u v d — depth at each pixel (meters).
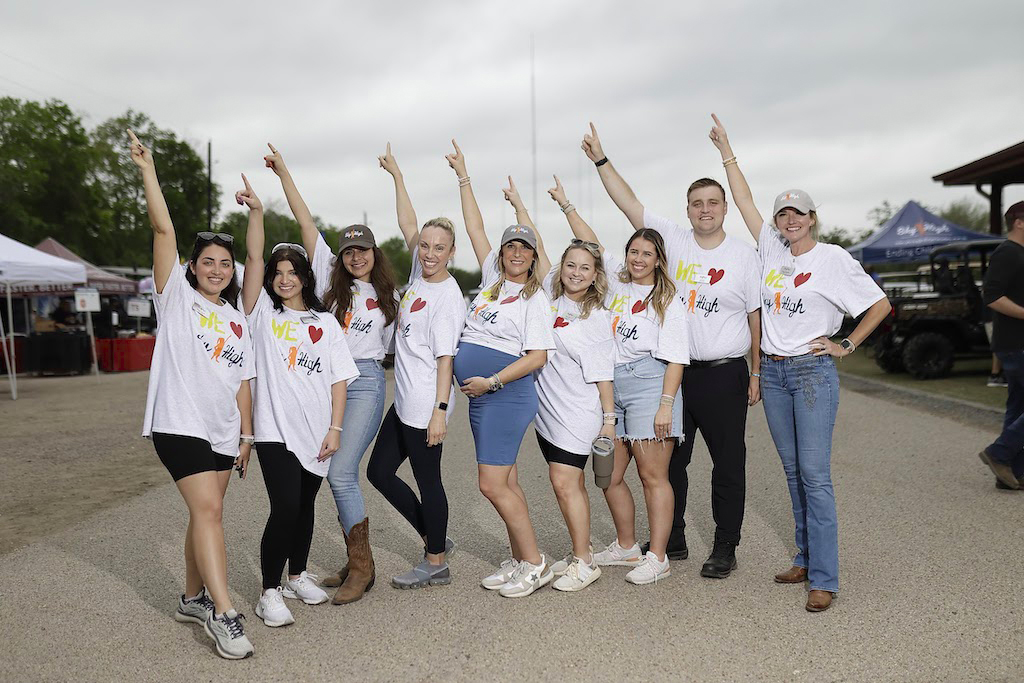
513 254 4.16
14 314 23.27
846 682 3.03
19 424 10.90
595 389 4.27
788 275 4.20
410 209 5.11
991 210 17.48
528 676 3.18
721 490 4.39
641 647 3.44
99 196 44.34
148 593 4.24
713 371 4.40
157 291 3.57
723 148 4.78
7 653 3.47
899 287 22.42
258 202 4.07
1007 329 6.11
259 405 3.90
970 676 3.05
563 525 5.48
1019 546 4.66
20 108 40.12
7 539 5.27
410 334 4.28
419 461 4.29
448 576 4.37
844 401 11.80
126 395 14.76
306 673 3.26
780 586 4.19
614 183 5.01
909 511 5.50
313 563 4.77
